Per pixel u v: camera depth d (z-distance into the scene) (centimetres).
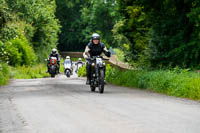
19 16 9788
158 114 1395
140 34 5984
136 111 1478
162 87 2544
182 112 1453
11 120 1318
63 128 1134
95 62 2561
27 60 8662
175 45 4847
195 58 4544
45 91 2675
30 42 10100
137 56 5897
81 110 1523
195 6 4678
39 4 10500
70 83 3850
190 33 4850
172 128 1105
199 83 2272
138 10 5834
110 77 3897
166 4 4888
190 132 1047
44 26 10512
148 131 1060
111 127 1127
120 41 9200
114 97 2109
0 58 5653
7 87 3297
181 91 2269
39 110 1562
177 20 4897
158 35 4956
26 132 1095
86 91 2647
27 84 3772
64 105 1716
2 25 5003
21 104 1803
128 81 3288
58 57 7000
